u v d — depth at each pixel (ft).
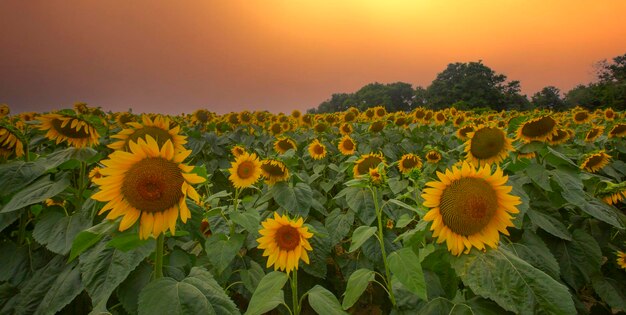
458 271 6.18
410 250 6.46
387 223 15.02
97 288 6.71
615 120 32.60
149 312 5.19
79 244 5.62
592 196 11.97
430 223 6.72
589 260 10.18
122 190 5.58
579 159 16.21
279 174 13.71
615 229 12.15
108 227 5.77
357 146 27.61
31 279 7.82
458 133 22.71
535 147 11.89
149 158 5.64
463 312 6.23
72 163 9.87
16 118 28.73
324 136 30.76
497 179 6.31
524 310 5.49
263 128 35.22
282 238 8.19
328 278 13.32
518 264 5.98
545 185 10.40
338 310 7.03
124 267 6.92
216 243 9.20
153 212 5.67
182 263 8.65
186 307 5.30
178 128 9.07
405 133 30.63
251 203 13.79
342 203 16.98
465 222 6.17
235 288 10.98
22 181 8.57
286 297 11.89
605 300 10.12
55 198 9.62
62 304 6.85
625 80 243.81
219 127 31.35
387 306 12.70
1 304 7.72
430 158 18.70
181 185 5.59
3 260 8.67
